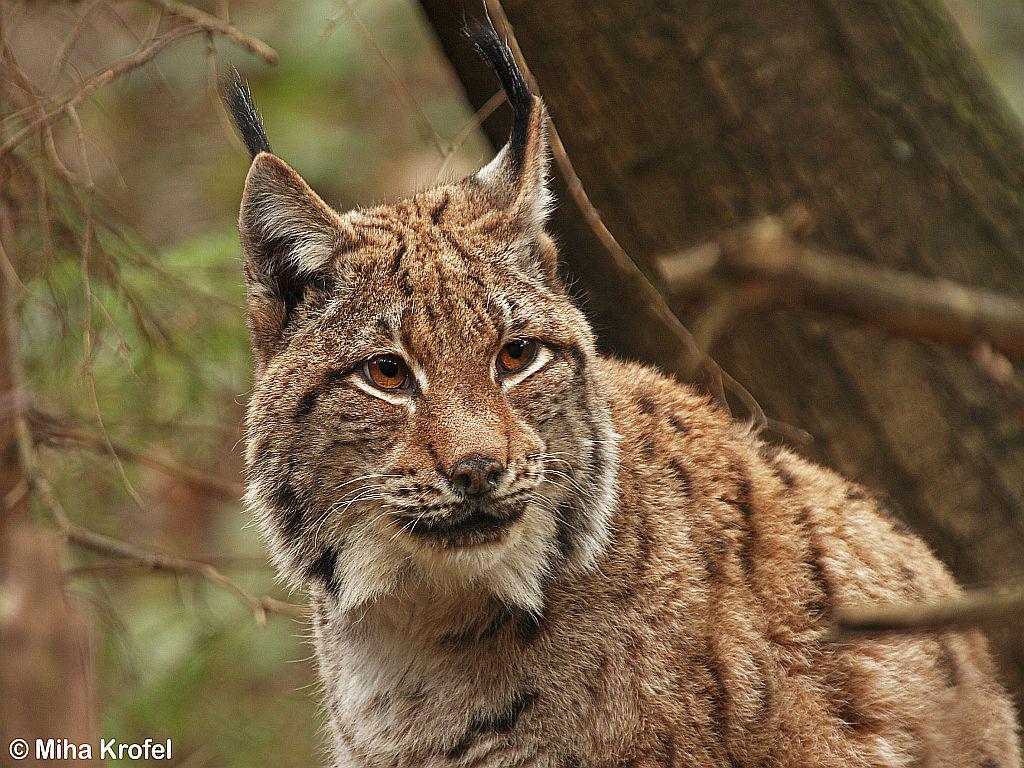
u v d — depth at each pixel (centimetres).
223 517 1522
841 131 1003
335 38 1825
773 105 1000
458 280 870
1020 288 1016
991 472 1000
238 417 1261
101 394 1180
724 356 1020
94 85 956
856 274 421
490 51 939
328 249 887
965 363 995
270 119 1855
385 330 863
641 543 891
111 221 1238
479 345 863
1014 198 1038
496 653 895
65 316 1054
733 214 1004
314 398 877
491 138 1072
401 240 889
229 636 1342
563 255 1041
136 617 1351
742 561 909
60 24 1171
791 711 895
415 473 847
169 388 1209
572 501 887
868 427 1008
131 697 1214
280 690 1388
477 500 841
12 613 663
